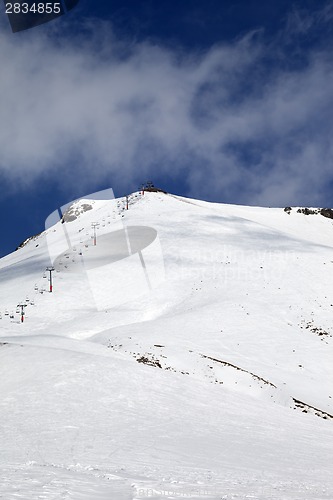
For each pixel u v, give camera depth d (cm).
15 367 2652
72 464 1146
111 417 2042
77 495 673
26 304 6519
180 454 1417
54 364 2697
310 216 15562
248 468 1250
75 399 2272
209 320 4834
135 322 5531
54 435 1670
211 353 3872
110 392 2417
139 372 2795
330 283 6094
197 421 2114
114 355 3303
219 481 982
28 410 2094
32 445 1488
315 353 4116
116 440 1611
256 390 3122
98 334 4650
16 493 659
